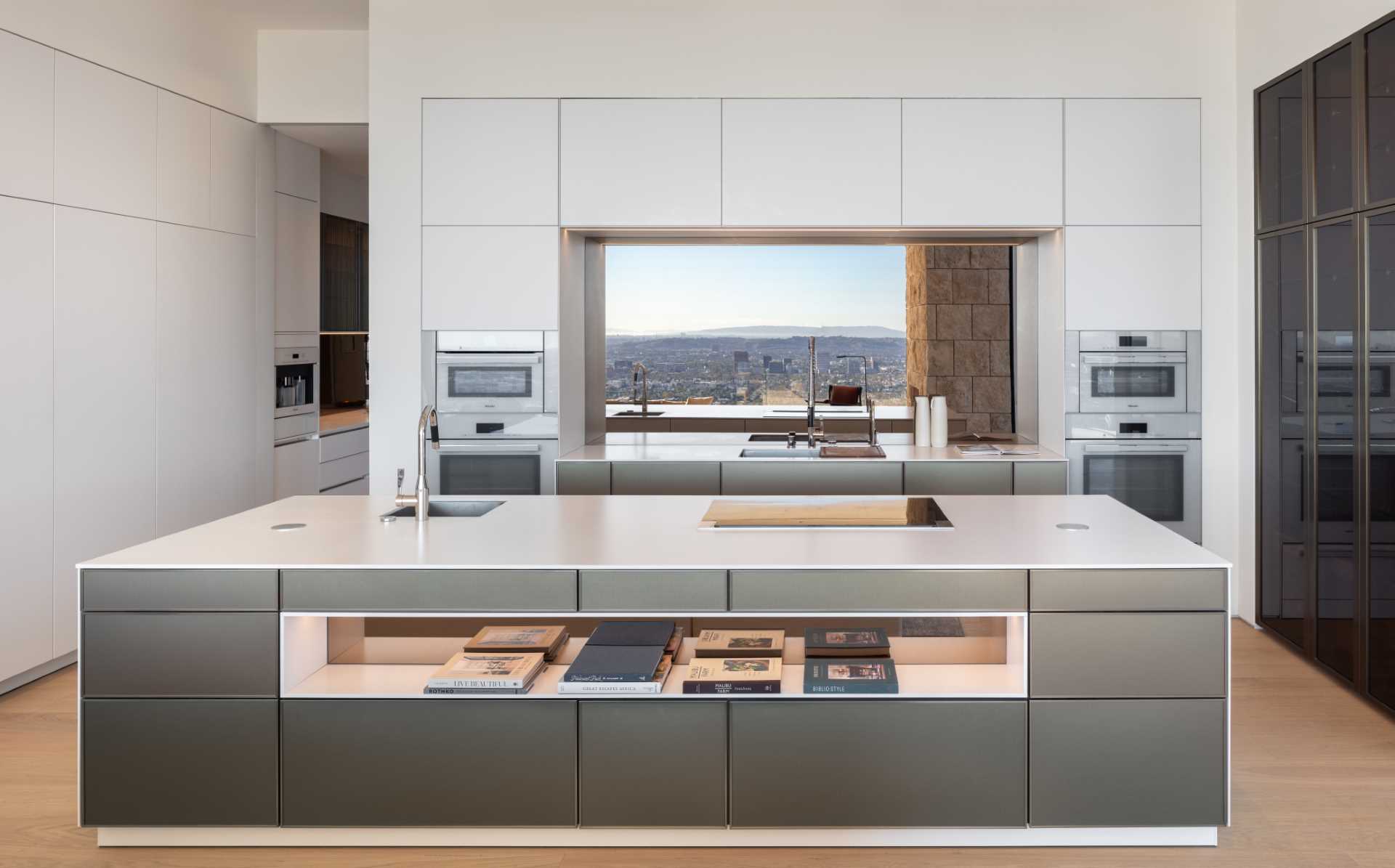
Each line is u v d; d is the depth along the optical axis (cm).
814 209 475
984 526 297
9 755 330
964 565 248
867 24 470
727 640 283
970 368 697
